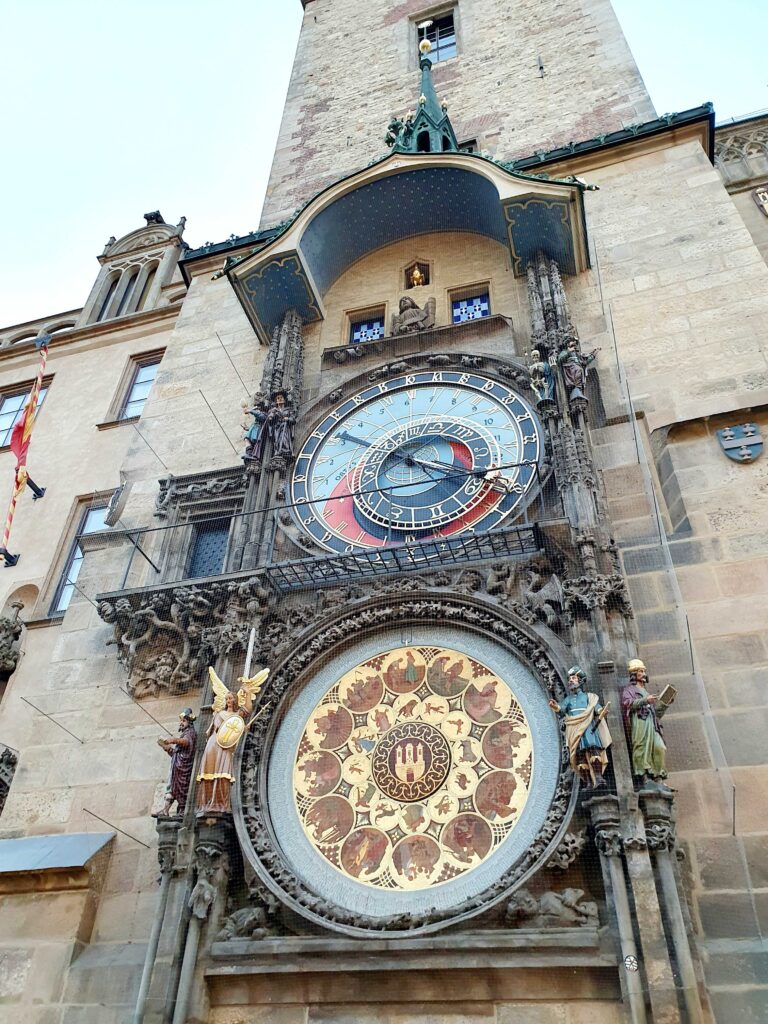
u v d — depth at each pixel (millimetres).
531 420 13320
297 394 15633
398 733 10398
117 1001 9547
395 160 16719
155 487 15953
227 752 9984
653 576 11195
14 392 23984
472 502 12453
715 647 10328
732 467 12023
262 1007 8844
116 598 12922
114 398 21922
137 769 11859
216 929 9211
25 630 17266
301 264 16688
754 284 14547
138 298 25391
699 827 9016
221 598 12312
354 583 11938
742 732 9570
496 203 16391
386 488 13156
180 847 9750
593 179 18141
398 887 9195
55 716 12938
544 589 10656
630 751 9000
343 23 29969
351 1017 8578
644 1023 7445
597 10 24688
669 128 18000
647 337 14438
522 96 22781
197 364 18172
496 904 8484
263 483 13914
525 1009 8141
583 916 8297
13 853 11109
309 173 23672
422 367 15062
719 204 16297
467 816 9539
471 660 10680
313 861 9594
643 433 13055
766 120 22000
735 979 7918
